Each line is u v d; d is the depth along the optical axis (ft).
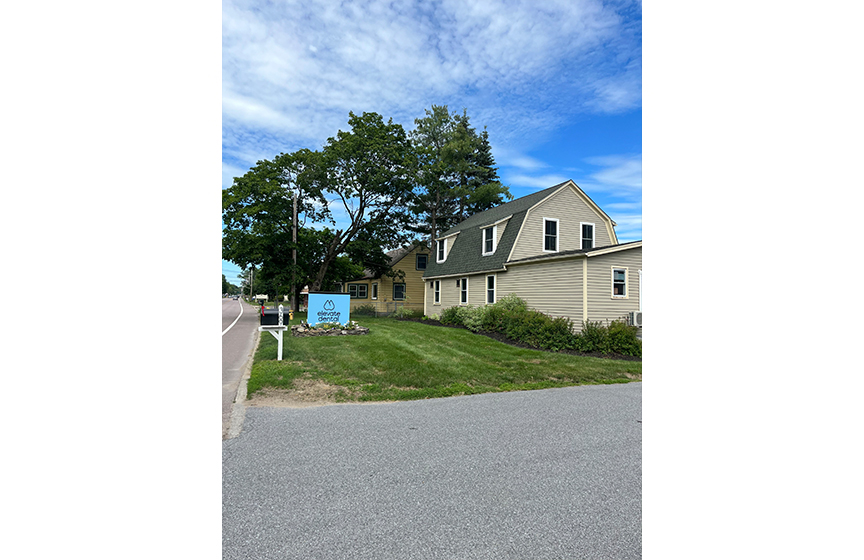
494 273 53.11
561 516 8.73
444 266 68.08
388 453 12.05
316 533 7.98
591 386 22.65
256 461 11.36
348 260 89.76
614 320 38.37
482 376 23.58
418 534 8.01
